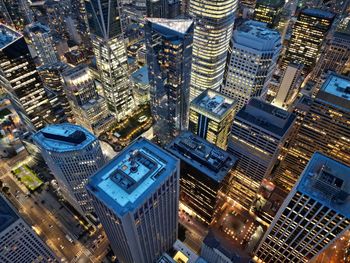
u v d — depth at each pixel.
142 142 142.62
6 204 134.38
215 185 187.38
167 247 190.50
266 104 190.38
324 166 128.75
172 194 147.62
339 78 195.62
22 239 135.62
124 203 117.50
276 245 169.38
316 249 148.12
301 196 126.75
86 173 192.88
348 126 185.12
